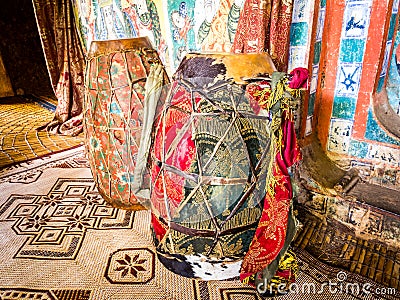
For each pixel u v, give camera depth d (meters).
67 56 3.55
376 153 1.88
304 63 1.77
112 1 2.85
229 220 1.13
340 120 1.96
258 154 1.13
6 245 1.64
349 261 1.55
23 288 1.37
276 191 1.13
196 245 1.18
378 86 1.88
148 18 2.50
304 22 1.70
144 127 1.34
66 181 2.33
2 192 2.19
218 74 1.15
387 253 1.61
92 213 1.92
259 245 1.17
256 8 1.51
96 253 1.58
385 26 1.69
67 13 3.47
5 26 5.19
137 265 1.49
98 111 1.62
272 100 1.10
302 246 1.66
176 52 2.36
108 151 1.67
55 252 1.59
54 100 4.90
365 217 1.69
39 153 2.89
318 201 1.85
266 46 1.58
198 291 1.34
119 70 1.58
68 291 1.35
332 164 2.03
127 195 1.78
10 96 5.34
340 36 1.83
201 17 2.05
